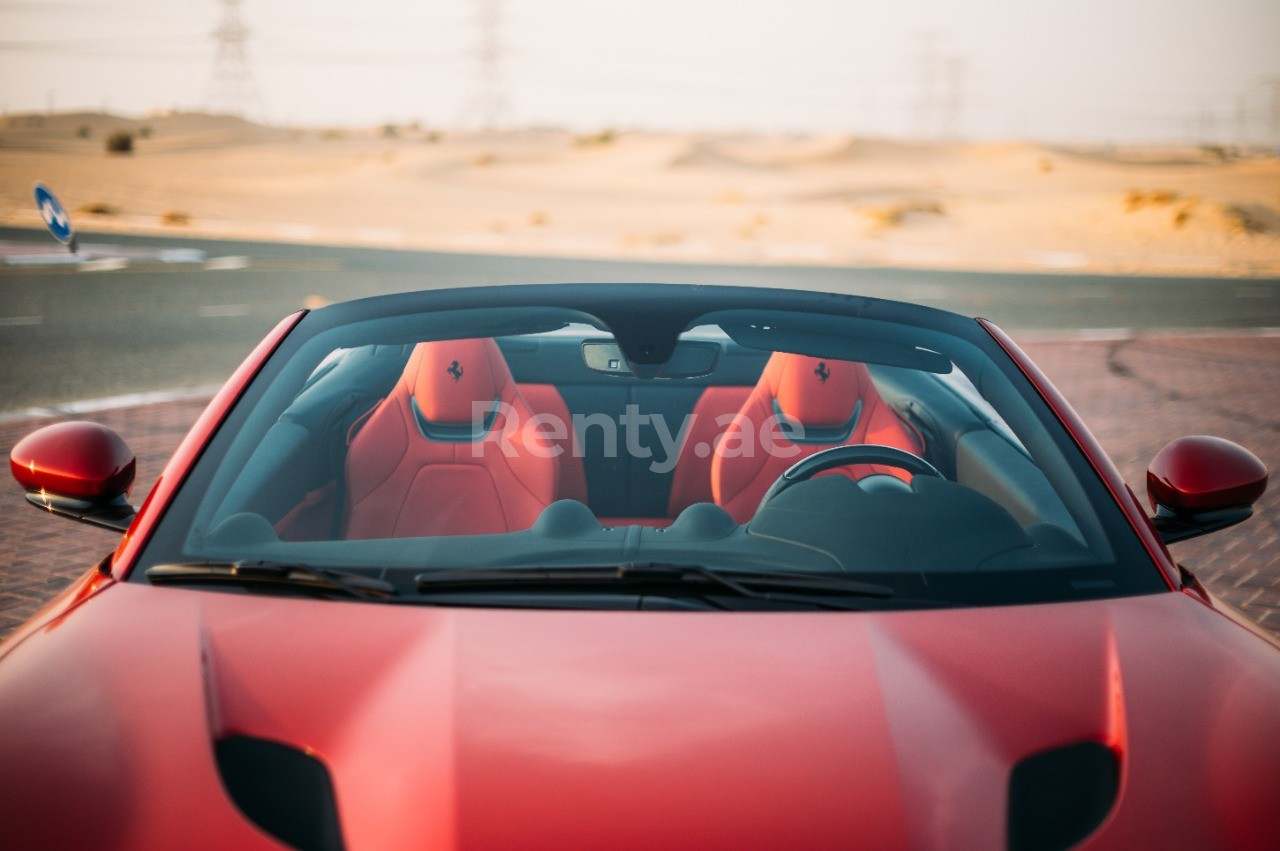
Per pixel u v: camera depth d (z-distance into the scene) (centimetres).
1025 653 195
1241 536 677
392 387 323
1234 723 180
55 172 9969
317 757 172
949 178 14425
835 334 286
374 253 3559
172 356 1331
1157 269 4238
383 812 160
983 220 7619
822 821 154
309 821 161
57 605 223
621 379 381
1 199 6225
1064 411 262
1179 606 214
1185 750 174
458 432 306
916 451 313
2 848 155
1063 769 171
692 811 155
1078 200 8988
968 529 232
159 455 812
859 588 210
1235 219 6875
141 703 181
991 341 287
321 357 275
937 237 6688
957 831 157
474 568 221
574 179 12588
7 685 190
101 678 188
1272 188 12175
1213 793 166
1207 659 196
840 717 174
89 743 173
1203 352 1605
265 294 2094
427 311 294
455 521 296
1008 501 247
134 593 213
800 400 337
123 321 1638
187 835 156
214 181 10062
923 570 220
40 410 973
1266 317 2222
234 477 240
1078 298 2641
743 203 9925
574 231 6788
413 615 203
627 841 150
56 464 239
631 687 180
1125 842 158
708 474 355
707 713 174
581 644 192
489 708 175
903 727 173
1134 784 167
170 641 197
